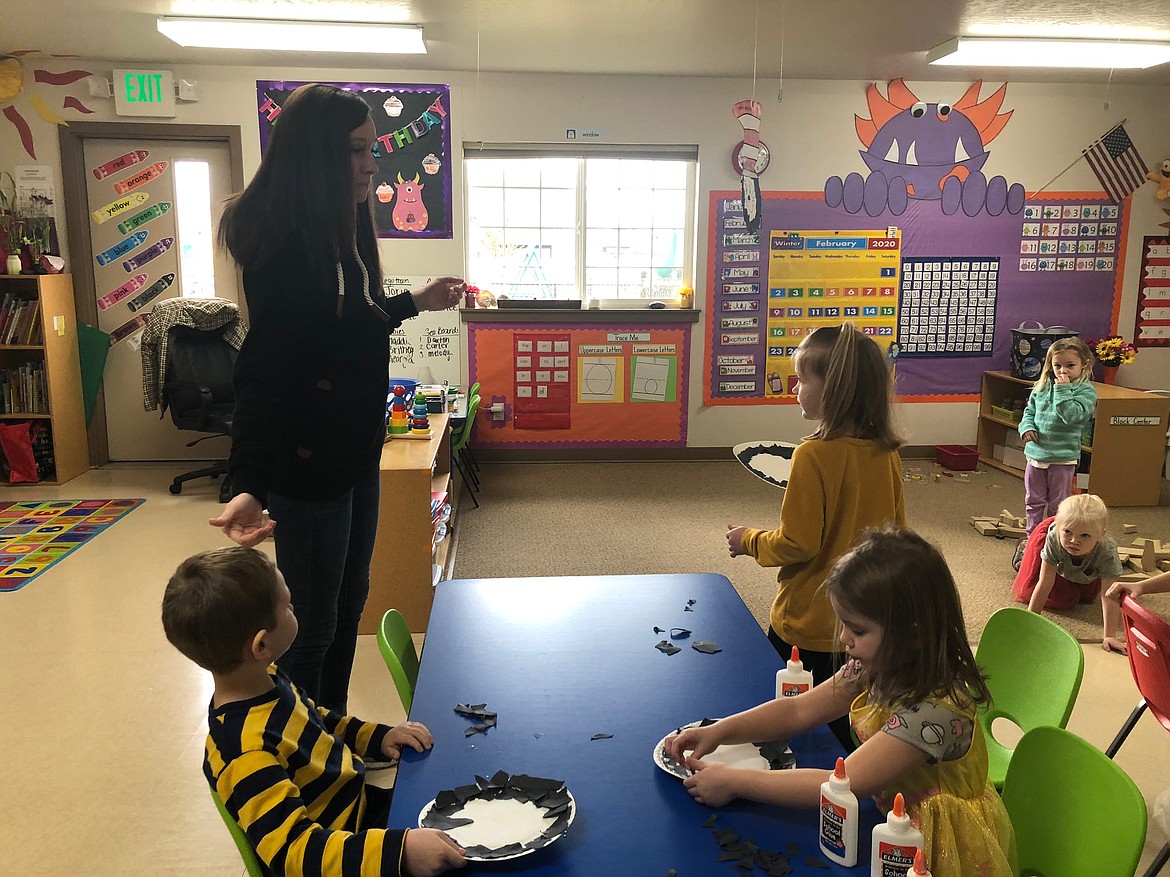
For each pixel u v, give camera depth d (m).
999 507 5.29
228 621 1.27
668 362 6.25
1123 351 5.98
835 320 6.29
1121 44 4.92
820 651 1.96
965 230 6.23
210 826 2.30
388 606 3.53
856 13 4.38
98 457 5.99
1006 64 5.32
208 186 5.79
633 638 1.84
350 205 1.83
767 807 1.27
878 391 1.93
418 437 4.01
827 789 1.16
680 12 4.36
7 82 5.42
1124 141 6.21
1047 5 4.25
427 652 1.77
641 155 5.98
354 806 1.40
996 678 1.92
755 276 6.18
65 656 3.27
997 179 6.18
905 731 1.23
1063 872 1.34
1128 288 6.42
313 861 1.16
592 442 6.35
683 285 6.31
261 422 1.79
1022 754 1.45
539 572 4.16
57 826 2.29
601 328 6.17
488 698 1.59
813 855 1.17
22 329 5.41
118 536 4.59
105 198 5.73
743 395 6.35
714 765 1.30
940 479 5.91
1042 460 4.36
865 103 6.00
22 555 4.31
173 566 4.18
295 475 1.85
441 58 5.39
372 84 5.70
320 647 1.99
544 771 1.36
